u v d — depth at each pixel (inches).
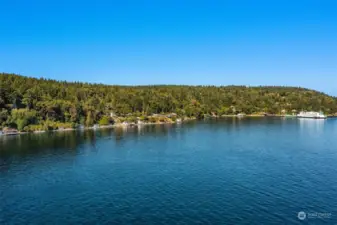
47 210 1872.5
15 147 4306.1
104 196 2112.5
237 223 1649.9
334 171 2684.5
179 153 3676.2
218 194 2107.5
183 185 2330.2
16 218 1759.4
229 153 3597.4
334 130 6230.3
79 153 3784.5
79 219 1731.1
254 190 2180.1
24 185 2409.0
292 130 6250.0
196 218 1720.0
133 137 5364.2
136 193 2162.9
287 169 2765.7
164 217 1738.4
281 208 1849.2
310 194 2084.2
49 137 5482.3
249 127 6978.4
